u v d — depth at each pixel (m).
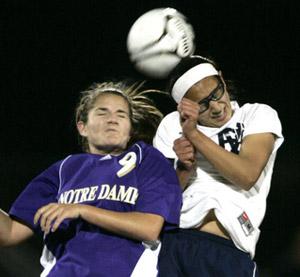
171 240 13.38
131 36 15.57
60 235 12.68
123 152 13.16
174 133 14.18
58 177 13.38
